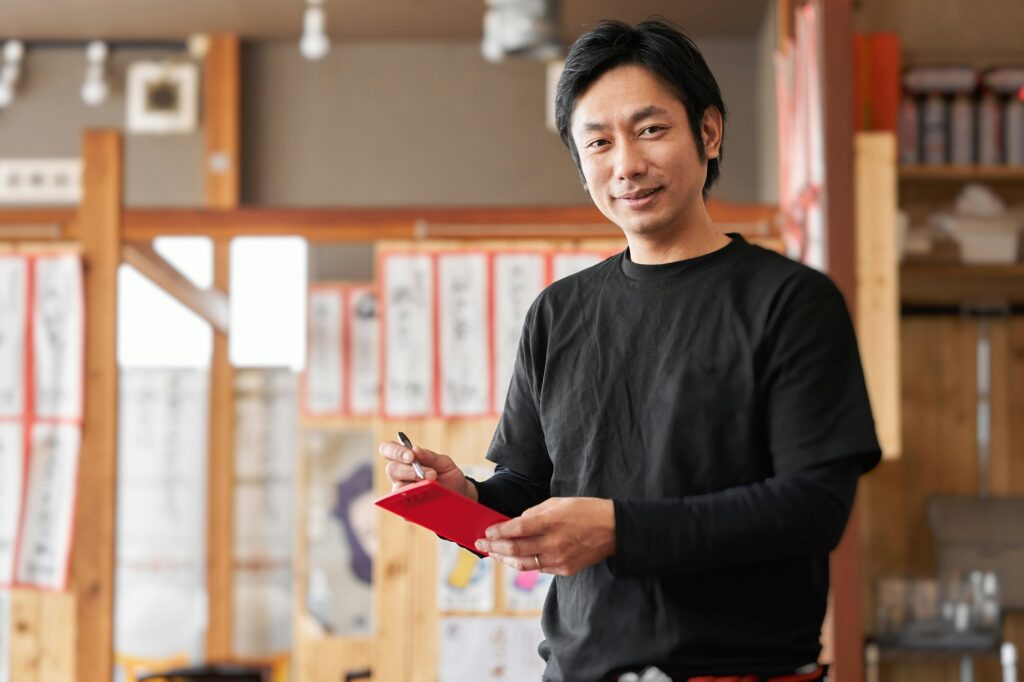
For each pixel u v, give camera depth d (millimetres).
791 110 4309
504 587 4484
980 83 5129
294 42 7656
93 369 4434
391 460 1740
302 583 6621
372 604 6605
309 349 6711
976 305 5395
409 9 7152
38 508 4434
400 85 7633
